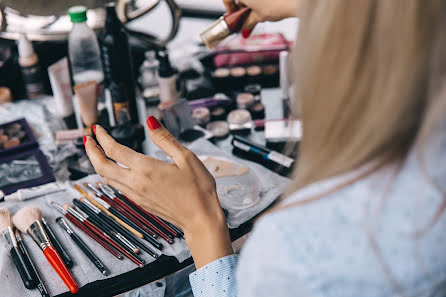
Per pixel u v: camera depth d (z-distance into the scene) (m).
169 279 0.77
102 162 0.51
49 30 1.03
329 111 0.28
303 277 0.29
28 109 0.99
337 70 0.27
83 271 0.62
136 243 0.65
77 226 0.68
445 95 0.24
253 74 1.06
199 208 0.49
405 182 0.27
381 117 0.26
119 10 1.02
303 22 0.29
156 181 0.49
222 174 0.77
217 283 0.48
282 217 0.30
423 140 0.25
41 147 0.89
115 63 0.90
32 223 0.67
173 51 1.18
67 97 0.97
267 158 0.82
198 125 0.96
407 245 0.27
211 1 1.49
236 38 1.13
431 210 0.27
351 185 0.28
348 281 0.28
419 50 0.24
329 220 0.28
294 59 0.30
